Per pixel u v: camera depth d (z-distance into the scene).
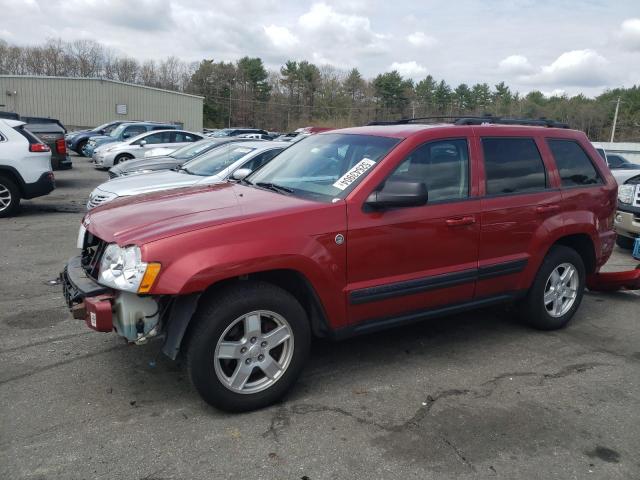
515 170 4.75
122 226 3.52
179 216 3.59
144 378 4.02
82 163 23.27
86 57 86.56
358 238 3.81
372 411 3.66
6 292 5.87
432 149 4.29
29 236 8.67
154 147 19.27
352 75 86.12
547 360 4.57
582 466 3.13
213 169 8.88
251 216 3.53
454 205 4.29
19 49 83.06
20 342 4.59
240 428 3.41
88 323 3.41
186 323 3.34
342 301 3.82
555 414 3.69
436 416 3.62
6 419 3.43
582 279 5.32
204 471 2.98
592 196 5.28
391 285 3.99
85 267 3.76
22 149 10.22
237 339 3.54
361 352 4.62
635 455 3.26
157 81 88.06
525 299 5.06
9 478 2.88
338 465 3.07
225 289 3.48
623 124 85.19
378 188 3.92
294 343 3.67
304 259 3.57
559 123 5.45
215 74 85.56
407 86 85.12
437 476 3.00
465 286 4.44
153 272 3.19
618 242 9.31
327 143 4.70
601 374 4.34
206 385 3.42
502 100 92.12
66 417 3.47
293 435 3.35
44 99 43.56
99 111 45.66
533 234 4.80
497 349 4.77
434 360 4.50
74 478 2.89
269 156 8.77
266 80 87.31
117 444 3.20
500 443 3.33
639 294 6.62
